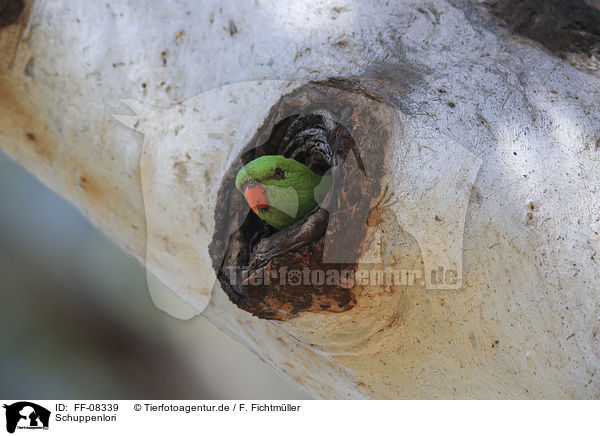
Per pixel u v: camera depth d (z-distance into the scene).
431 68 2.81
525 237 2.43
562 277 2.38
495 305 2.50
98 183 3.49
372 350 2.94
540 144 2.58
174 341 6.69
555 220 2.44
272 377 6.66
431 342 2.76
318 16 2.98
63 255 6.75
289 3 3.02
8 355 6.61
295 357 3.39
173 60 3.07
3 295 6.59
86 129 3.32
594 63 2.97
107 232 3.86
